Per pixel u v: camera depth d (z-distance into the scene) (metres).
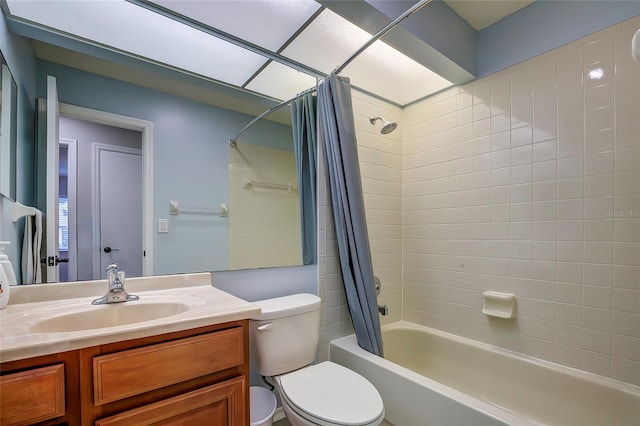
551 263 1.65
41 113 1.18
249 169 1.71
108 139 1.32
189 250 1.50
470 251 2.01
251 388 1.49
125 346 0.80
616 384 1.42
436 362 2.09
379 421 1.11
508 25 1.85
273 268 1.75
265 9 1.46
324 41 1.71
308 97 1.94
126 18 1.34
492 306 1.87
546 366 1.62
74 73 1.25
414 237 2.36
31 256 1.14
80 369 0.74
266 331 1.37
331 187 1.85
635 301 1.40
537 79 1.72
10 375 0.67
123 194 1.34
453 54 1.80
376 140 2.29
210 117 1.60
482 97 1.96
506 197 1.84
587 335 1.53
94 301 1.11
